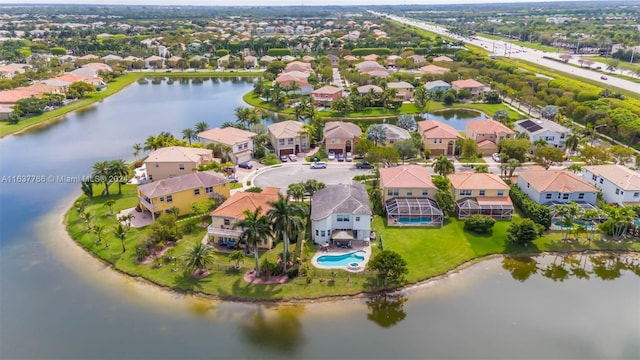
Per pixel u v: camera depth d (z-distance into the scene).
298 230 59.72
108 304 57.47
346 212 69.44
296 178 95.88
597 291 60.47
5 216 81.75
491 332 52.56
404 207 76.00
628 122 119.75
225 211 69.88
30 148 122.06
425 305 57.25
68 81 189.38
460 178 82.94
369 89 173.88
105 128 141.25
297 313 55.53
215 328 53.19
